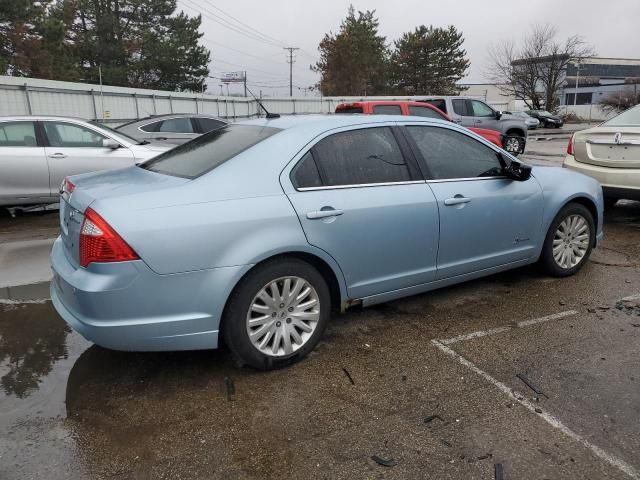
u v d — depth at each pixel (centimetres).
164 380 332
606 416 290
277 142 343
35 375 339
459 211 405
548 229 481
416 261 391
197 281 303
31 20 3134
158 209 298
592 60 7231
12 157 752
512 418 289
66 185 368
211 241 304
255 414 295
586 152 715
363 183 365
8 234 716
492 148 445
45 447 268
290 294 338
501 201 432
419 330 399
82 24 4338
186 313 305
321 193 344
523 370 339
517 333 392
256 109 3706
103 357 362
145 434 279
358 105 1054
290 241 326
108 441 273
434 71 5744
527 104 5169
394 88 5900
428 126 412
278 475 248
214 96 3095
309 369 343
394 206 370
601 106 5250
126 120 2377
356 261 360
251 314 327
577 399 306
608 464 253
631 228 708
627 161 670
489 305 445
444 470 250
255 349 329
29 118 774
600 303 447
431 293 473
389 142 388
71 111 2064
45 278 530
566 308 437
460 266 420
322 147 355
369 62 5559
